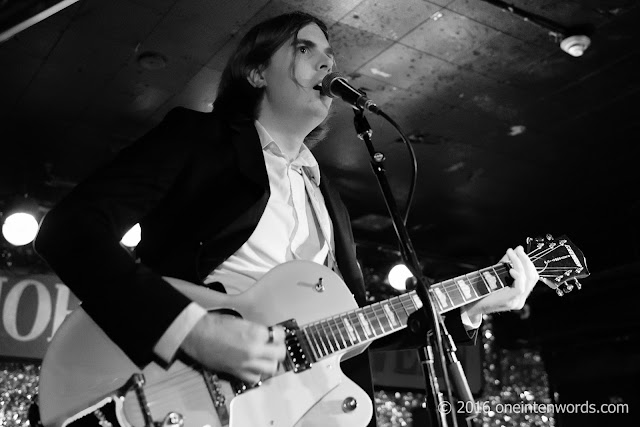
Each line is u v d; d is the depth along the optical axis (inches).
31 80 157.5
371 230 247.1
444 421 60.2
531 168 209.9
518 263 77.3
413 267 65.7
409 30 148.7
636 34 151.5
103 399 56.6
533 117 183.5
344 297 69.1
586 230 250.5
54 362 57.6
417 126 186.4
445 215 240.2
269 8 139.3
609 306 242.2
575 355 268.1
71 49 147.3
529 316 268.4
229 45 148.8
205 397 58.9
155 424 56.7
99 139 183.2
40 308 182.2
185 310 57.7
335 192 84.0
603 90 171.8
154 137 67.3
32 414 57.9
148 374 58.2
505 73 164.9
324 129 95.3
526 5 142.6
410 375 235.0
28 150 185.9
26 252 185.8
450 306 74.4
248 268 68.9
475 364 257.9
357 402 64.9
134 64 154.3
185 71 157.4
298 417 61.7
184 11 138.1
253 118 82.9
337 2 138.5
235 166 70.2
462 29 148.9
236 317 61.9
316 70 82.1
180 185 67.7
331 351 65.3
